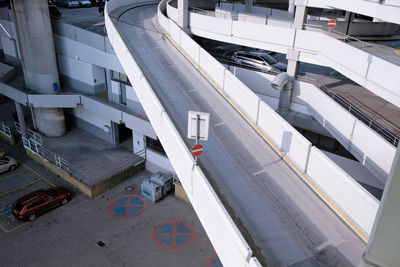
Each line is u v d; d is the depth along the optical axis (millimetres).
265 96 20219
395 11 12500
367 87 13297
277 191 11375
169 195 25969
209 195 9039
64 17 41562
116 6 35500
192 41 21422
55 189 24812
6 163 28406
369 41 20469
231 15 26656
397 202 2705
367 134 12930
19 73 37312
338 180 10406
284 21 23516
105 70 31359
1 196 25594
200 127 10680
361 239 9602
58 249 20688
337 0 16062
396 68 11695
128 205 24766
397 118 15906
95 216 23609
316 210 10609
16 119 37031
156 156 28062
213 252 20719
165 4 34719
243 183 11719
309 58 17922
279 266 8758
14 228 22312
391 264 2871
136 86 16766
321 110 16172
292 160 12742
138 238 21688
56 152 30734
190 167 10406
